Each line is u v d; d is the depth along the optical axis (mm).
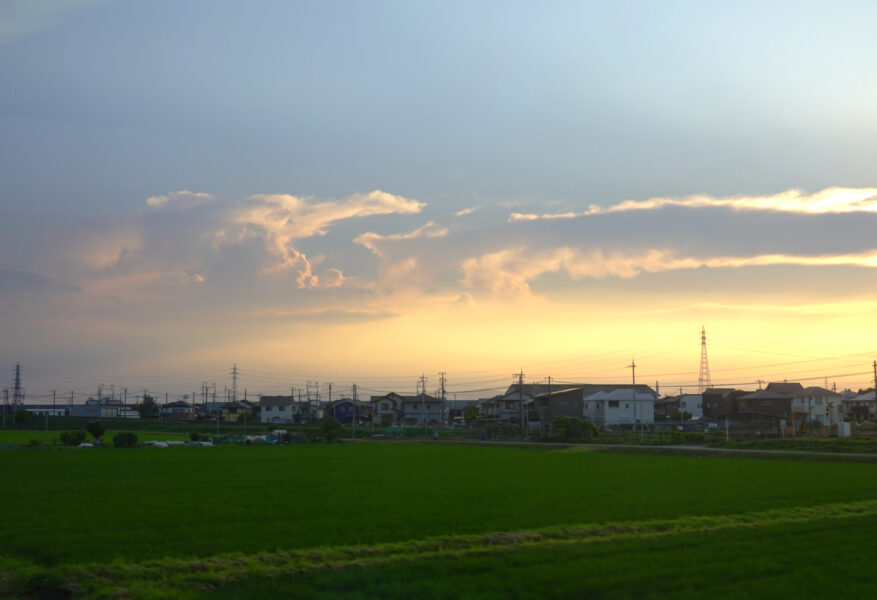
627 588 16109
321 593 15570
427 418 143000
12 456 61344
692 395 132250
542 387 139000
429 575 17219
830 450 62250
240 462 54469
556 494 32625
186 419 155250
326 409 148625
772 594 15766
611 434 95500
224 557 19250
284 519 25625
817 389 112875
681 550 19828
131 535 22391
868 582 16859
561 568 17672
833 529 23234
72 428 130625
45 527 23859
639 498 31016
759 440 74562
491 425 131000
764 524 24312
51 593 16203
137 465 50906
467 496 31969
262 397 149125
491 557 19016
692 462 53812
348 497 31750
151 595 15352
